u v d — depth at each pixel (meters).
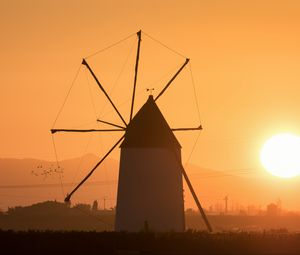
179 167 198.38
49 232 173.62
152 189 196.00
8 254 147.62
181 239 166.12
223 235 174.38
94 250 152.75
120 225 196.12
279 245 160.50
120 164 198.38
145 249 154.12
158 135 197.62
